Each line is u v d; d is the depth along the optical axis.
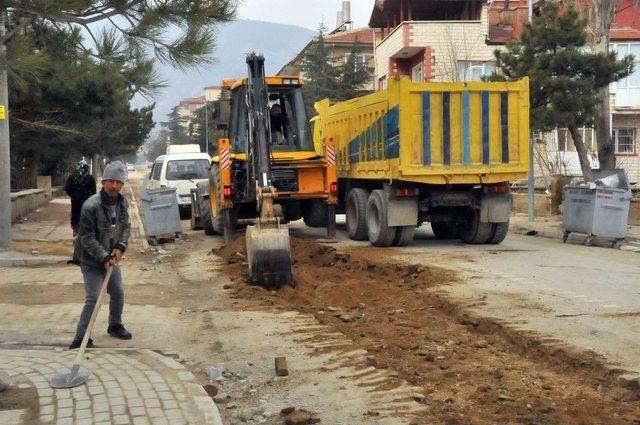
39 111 18.91
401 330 7.91
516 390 5.80
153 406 5.16
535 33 18.03
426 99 14.45
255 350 7.14
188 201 23.44
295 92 16.33
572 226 15.70
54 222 21.34
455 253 14.02
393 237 15.16
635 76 32.31
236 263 12.66
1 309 8.92
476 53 31.70
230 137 16.05
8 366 6.16
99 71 7.51
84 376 5.69
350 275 11.54
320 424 5.12
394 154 14.56
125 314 8.73
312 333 7.77
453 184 14.88
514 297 9.28
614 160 19.14
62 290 10.30
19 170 31.03
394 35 33.97
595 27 19.23
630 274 11.16
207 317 8.61
